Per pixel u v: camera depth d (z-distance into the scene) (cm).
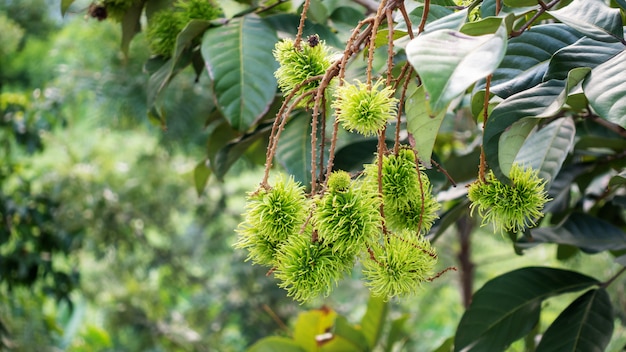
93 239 330
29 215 264
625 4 111
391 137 134
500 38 92
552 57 110
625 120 98
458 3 124
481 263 271
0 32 413
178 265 391
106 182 338
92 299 375
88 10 149
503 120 106
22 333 292
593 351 126
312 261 98
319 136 133
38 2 427
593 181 157
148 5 147
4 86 496
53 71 434
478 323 130
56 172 323
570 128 127
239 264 384
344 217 97
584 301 129
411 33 103
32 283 265
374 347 173
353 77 135
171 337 378
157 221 370
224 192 392
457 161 143
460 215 140
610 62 103
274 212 99
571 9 110
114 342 395
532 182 101
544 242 136
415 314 347
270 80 129
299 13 138
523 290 130
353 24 145
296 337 170
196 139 373
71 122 383
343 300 369
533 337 157
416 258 99
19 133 268
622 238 136
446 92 90
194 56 144
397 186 101
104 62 368
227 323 394
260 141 156
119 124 390
